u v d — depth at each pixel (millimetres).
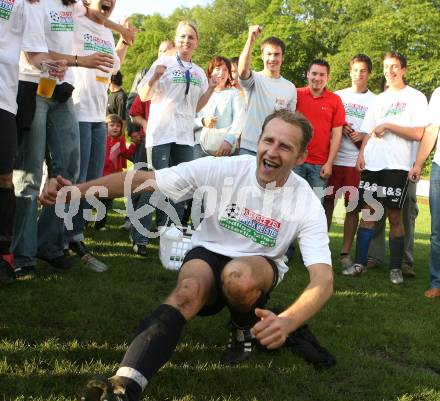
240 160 2775
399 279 5383
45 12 4105
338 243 7434
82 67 4457
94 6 4887
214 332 3430
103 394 1890
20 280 4078
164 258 4867
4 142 3615
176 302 2320
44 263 4668
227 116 6555
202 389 2652
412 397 2826
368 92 6434
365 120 5844
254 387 2740
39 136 4062
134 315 3576
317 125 5727
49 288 3947
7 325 3193
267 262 2719
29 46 3797
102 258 5105
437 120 5145
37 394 2449
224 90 6613
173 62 5535
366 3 39750
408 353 3438
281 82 5641
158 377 2729
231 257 2752
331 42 41156
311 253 2598
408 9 33156
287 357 3150
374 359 3230
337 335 3611
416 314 4281
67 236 4680
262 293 2689
